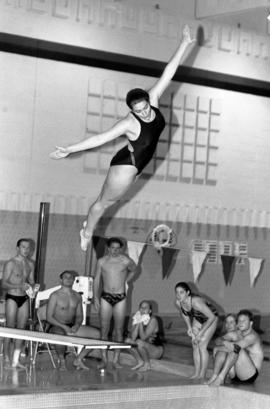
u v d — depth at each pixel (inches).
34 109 475.5
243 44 547.5
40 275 474.6
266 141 560.4
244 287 546.3
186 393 351.3
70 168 488.7
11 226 471.2
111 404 338.3
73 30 484.7
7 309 407.8
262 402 333.4
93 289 430.9
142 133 344.2
